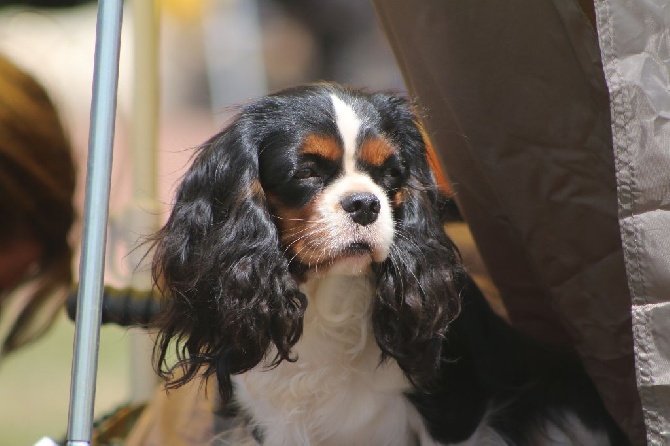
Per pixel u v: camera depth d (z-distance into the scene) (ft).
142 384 21.12
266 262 15.60
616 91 12.80
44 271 18.12
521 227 15.92
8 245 17.58
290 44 39.27
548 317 17.65
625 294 15.25
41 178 17.29
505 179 15.76
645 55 12.75
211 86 38.60
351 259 15.44
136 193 21.72
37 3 29.43
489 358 17.17
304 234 15.49
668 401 12.61
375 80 36.73
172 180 22.43
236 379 17.31
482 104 15.67
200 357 15.94
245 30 39.24
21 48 21.16
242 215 15.74
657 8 12.69
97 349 13.29
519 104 15.33
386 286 15.97
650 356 12.73
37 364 30.91
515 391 17.43
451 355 16.69
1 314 18.43
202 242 15.97
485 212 16.66
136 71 22.03
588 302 15.64
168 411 19.38
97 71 13.52
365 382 16.57
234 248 15.65
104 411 25.11
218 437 17.90
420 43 16.02
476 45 15.42
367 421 16.63
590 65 14.58
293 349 16.49
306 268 15.76
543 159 15.34
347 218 15.28
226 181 16.02
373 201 15.26
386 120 16.24
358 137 15.64
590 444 17.71
